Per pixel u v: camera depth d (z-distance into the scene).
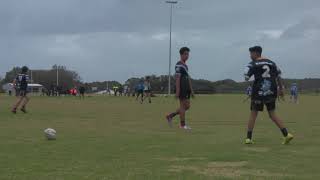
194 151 11.77
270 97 13.08
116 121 21.66
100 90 140.00
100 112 29.38
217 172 9.15
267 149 12.17
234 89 127.56
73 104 43.53
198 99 67.81
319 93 118.94
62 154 11.22
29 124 19.61
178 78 17.80
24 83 27.47
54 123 20.25
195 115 27.09
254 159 10.60
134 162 10.19
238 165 9.90
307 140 14.16
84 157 10.82
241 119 23.55
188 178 8.58
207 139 14.34
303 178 8.62
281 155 11.19
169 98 72.06
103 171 9.18
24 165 9.77
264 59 13.12
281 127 13.18
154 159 10.57
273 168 9.56
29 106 37.62
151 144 13.08
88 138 14.46
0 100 53.19
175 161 10.32
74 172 9.08
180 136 15.17
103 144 13.03
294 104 47.56
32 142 13.38
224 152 11.59
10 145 12.71
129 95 100.62
